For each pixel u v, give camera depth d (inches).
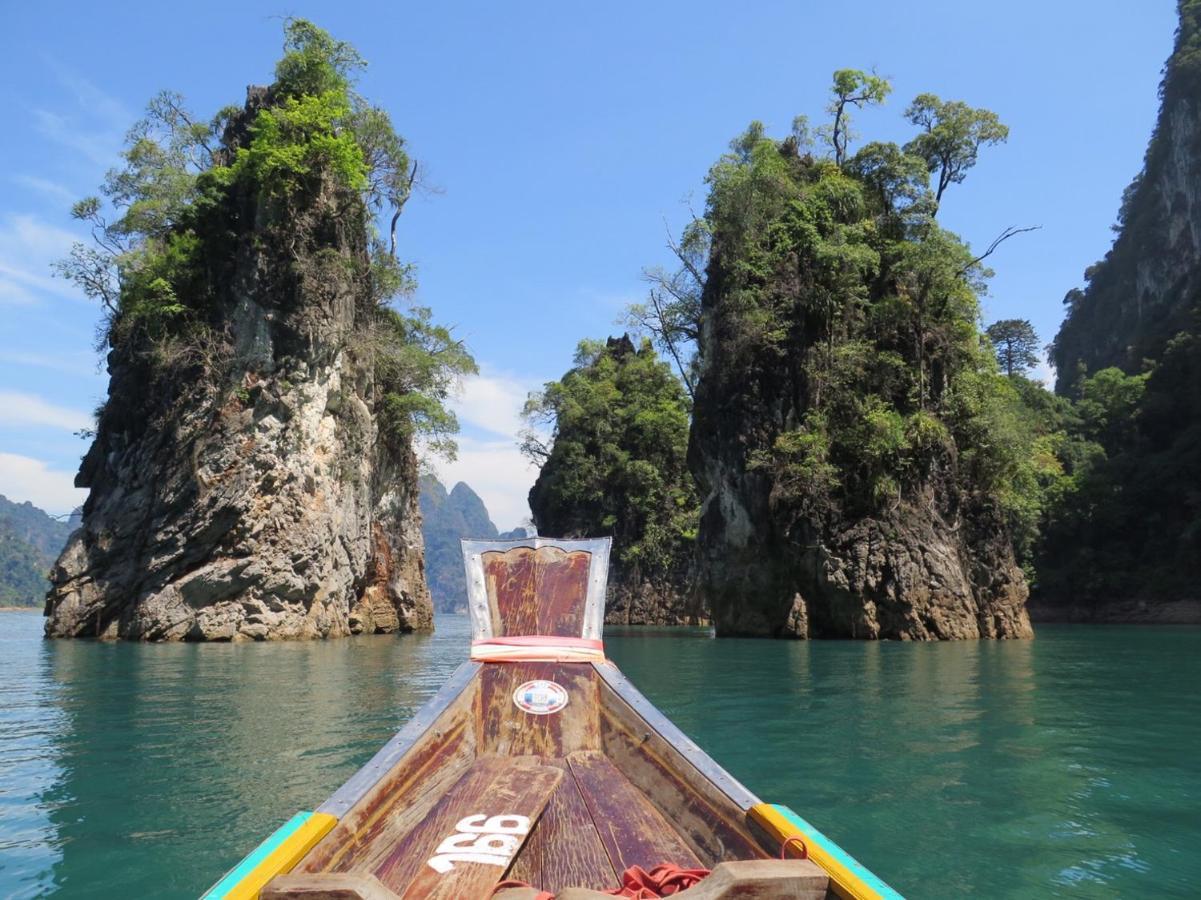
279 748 300.4
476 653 209.5
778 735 335.9
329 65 1194.0
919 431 1170.6
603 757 182.2
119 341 1167.0
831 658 757.9
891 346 1270.9
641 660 732.7
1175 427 2406.5
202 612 978.7
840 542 1136.8
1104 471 2313.0
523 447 2463.1
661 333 1600.6
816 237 1283.2
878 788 247.8
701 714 394.0
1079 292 4488.2
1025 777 261.9
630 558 2145.7
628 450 2273.6
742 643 1017.5
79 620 1016.9
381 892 92.3
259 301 1060.5
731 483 1280.8
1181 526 2123.5
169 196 1131.9
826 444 1171.3
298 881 92.5
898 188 1379.2
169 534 1003.3
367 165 1203.9
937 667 656.4
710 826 133.0
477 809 147.3
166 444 1052.5
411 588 1381.6
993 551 1223.5
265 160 1069.8
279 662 670.5
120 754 290.8
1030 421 1449.3
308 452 1056.2
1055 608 2251.5
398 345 1310.3
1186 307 2903.5
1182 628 1641.2
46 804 227.1
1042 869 179.6
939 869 179.9
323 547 1067.9
